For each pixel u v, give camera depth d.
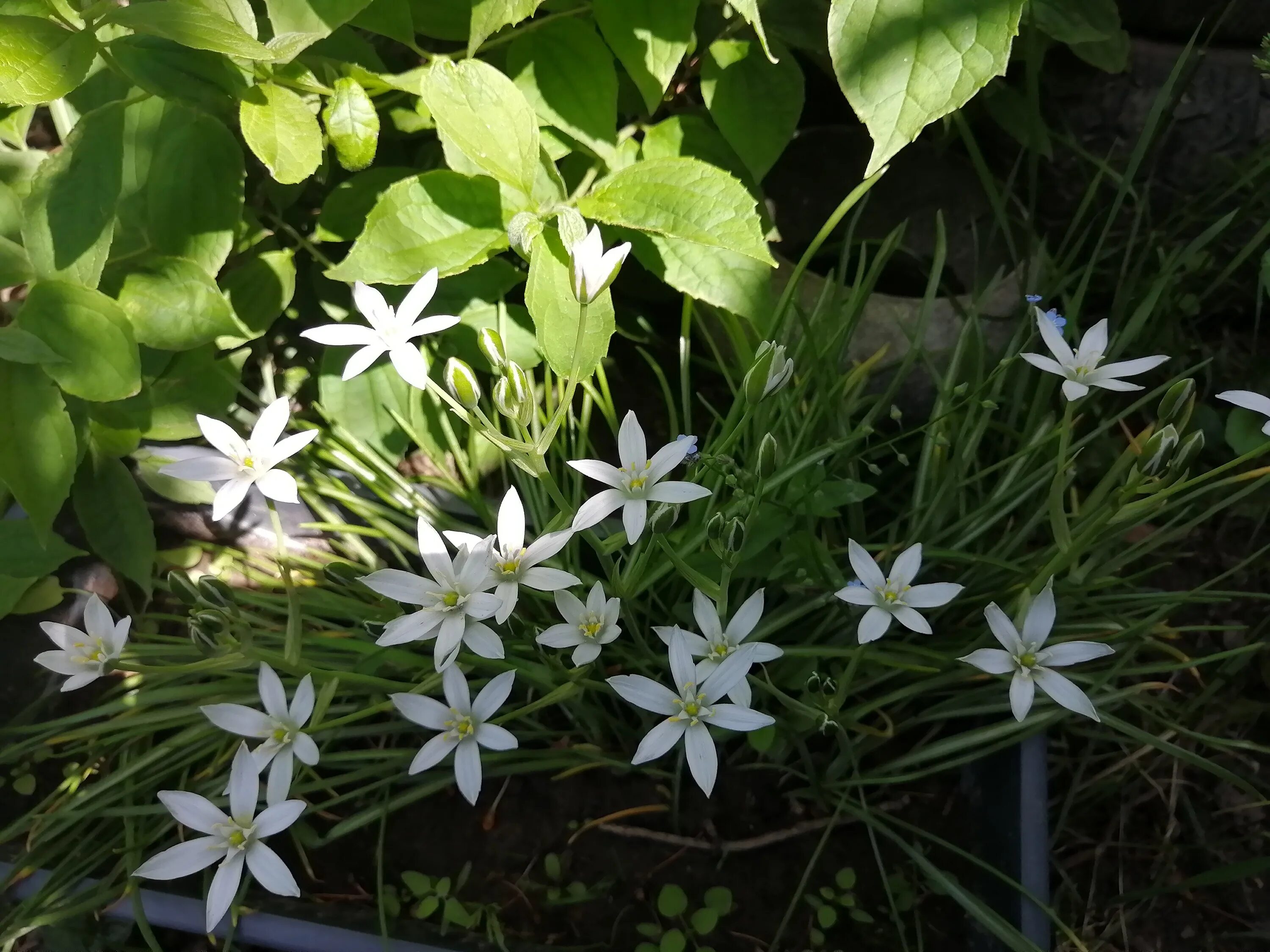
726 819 0.31
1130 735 0.29
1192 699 0.34
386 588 0.24
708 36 0.38
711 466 0.29
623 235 0.33
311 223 0.40
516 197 0.32
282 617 0.35
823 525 0.35
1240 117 0.41
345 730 0.31
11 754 0.30
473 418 0.24
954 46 0.23
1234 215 0.36
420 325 0.26
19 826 0.29
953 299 0.37
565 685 0.27
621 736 0.32
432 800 0.31
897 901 0.29
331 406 0.36
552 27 0.33
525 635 0.29
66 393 0.32
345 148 0.31
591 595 0.26
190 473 0.25
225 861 0.24
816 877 0.30
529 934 0.29
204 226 0.33
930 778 0.31
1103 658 0.33
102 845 0.30
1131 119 0.42
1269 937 0.31
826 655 0.29
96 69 0.33
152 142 0.32
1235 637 0.36
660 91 0.33
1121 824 0.33
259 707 0.31
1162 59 0.41
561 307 0.29
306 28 0.30
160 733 0.33
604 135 0.34
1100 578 0.32
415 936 0.28
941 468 0.35
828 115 0.43
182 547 0.37
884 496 0.37
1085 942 0.31
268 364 0.38
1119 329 0.38
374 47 0.40
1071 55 0.42
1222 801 0.34
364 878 0.30
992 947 0.27
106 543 0.33
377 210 0.31
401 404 0.36
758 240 0.29
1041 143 0.39
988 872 0.29
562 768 0.32
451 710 0.25
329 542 0.37
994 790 0.29
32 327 0.29
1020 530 0.32
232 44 0.26
